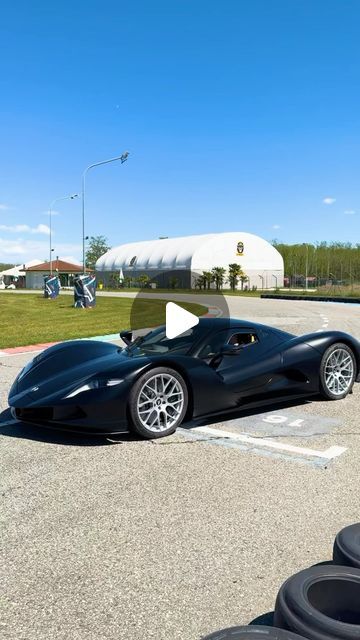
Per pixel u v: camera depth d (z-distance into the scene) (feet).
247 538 9.75
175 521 10.45
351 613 6.64
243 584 8.34
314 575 6.73
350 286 159.02
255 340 18.33
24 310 77.71
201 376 16.15
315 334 20.02
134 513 10.82
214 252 216.95
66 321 57.82
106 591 8.16
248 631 5.80
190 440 15.61
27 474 13.03
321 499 11.41
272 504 11.18
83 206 118.83
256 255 227.20
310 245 286.05
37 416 15.30
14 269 309.22
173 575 8.59
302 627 5.96
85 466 13.55
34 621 7.45
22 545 9.59
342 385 20.56
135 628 7.30
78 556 9.20
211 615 7.58
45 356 17.81
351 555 7.34
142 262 253.24
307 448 14.88
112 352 17.84
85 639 7.08
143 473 13.03
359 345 20.85
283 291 180.86
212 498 11.51
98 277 295.48
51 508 11.11
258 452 14.55
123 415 15.02
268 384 17.84
